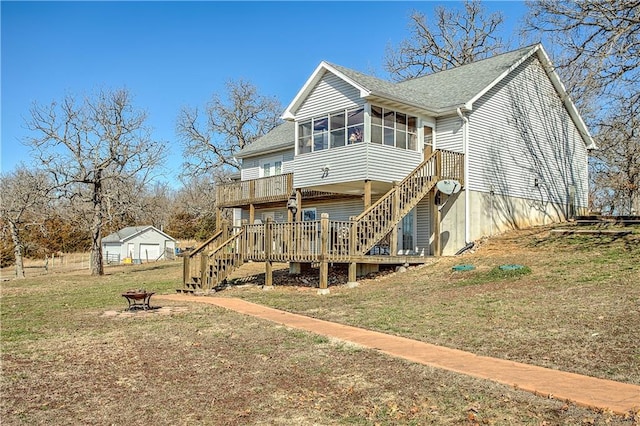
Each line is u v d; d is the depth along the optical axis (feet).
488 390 18.94
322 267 46.93
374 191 67.67
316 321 33.86
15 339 31.09
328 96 61.05
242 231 56.29
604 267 40.70
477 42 138.31
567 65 56.13
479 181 62.59
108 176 95.45
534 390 18.51
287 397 19.58
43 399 20.20
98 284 73.61
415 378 20.85
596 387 18.60
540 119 73.51
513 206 67.41
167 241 174.19
